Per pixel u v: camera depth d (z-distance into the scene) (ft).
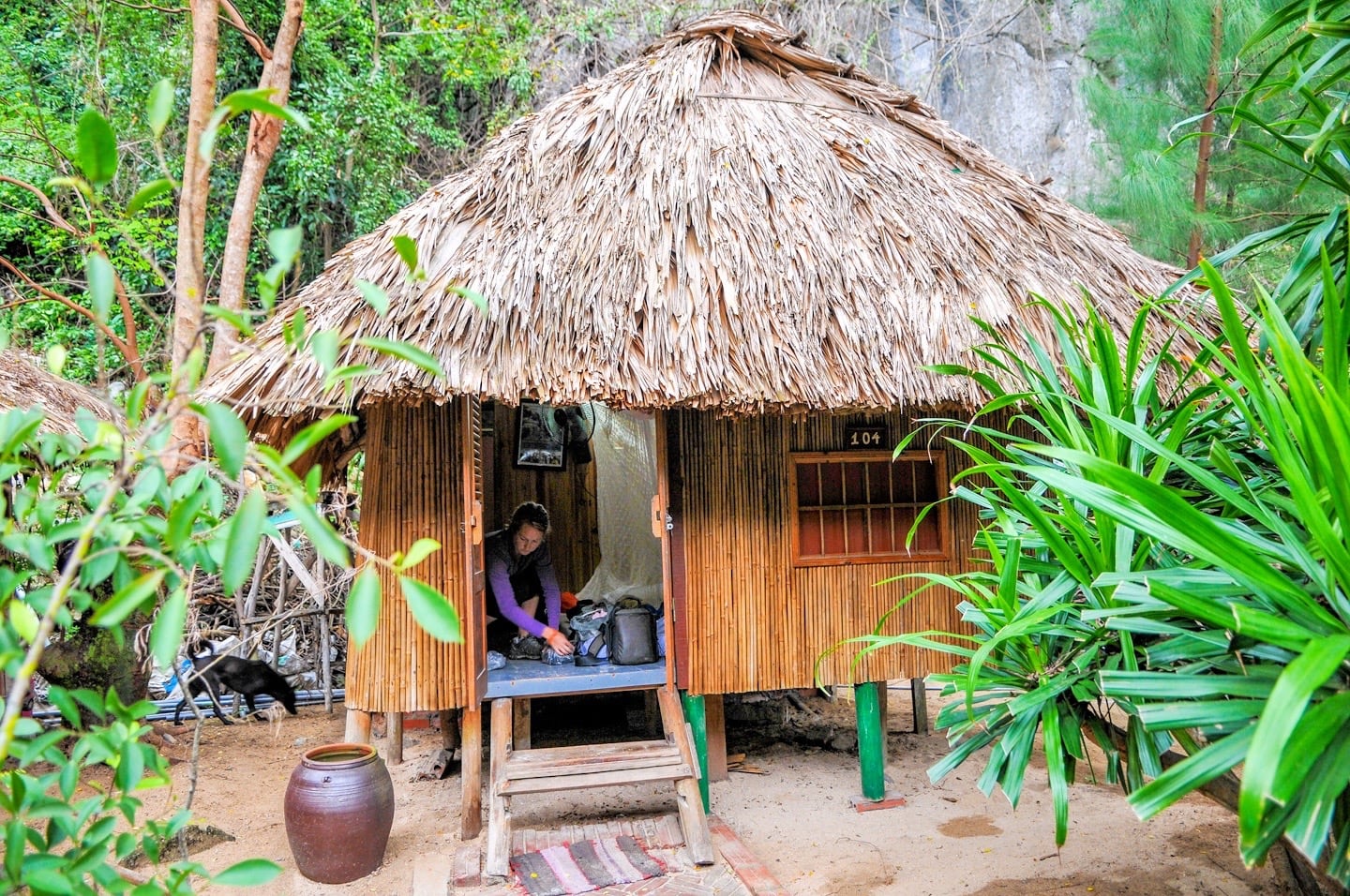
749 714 20.33
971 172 16.76
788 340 13.17
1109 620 6.93
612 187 14.30
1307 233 9.12
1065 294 14.84
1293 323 8.64
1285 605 5.71
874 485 15.28
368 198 33.30
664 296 13.20
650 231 13.79
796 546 14.74
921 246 14.70
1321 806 5.00
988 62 42.60
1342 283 8.41
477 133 41.19
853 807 14.98
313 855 12.32
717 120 15.51
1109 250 16.25
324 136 32.09
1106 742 8.02
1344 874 5.70
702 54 16.42
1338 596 5.77
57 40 30.91
